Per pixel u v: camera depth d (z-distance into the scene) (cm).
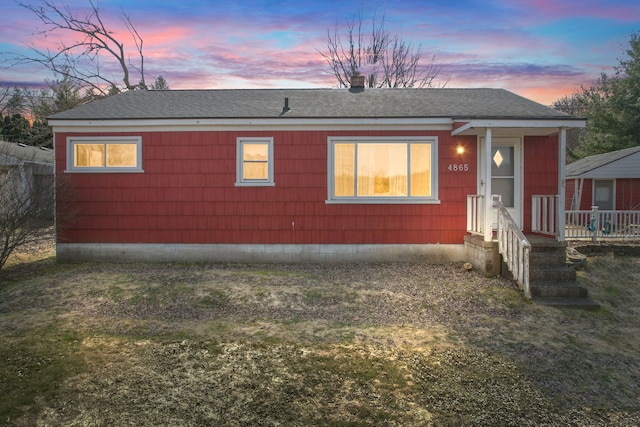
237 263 1058
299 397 457
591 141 2947
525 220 1060
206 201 1067
